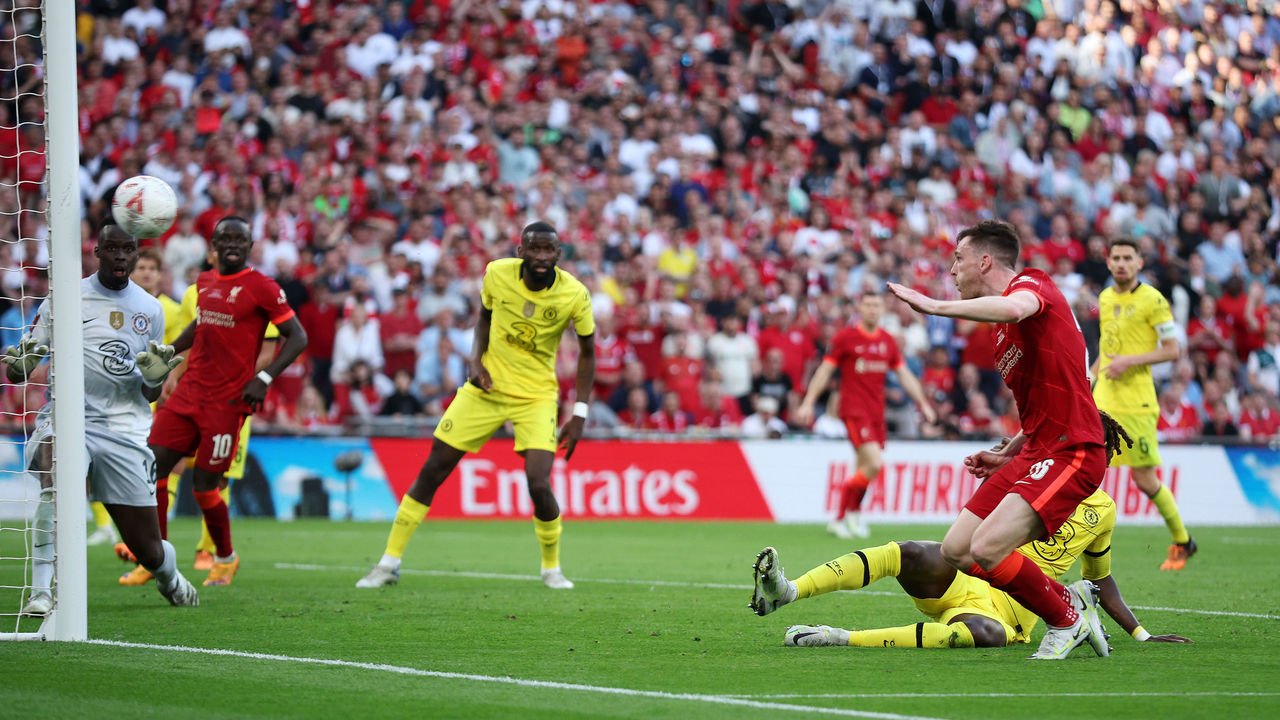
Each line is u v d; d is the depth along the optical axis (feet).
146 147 132.98
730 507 111.14
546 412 57.62
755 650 38.11
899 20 164.14
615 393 116.47
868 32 163.32
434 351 113.80
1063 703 29.45
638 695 30.14
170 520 101.14
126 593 53.06
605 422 115.14
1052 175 153.58
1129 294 71.61
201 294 54.75
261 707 28.45
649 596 53.78
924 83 158.92
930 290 134.00
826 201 141.90
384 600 51.16
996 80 163.73
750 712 28.02
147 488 44.75
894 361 94.17
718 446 111.75
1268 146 171.94
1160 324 70.23
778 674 33.53
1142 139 161.99
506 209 130.93
